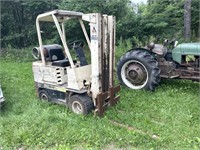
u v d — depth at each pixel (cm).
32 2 1050
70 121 383
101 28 377
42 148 323
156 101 461
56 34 1025
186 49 500
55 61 452
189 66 504
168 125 369
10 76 690
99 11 938
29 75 695
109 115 402
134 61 532
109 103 429
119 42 913
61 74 436
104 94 402
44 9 1104
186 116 394
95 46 377
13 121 393
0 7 1108
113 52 414
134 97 485
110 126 367
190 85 547
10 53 1009
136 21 993
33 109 436
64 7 961
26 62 928
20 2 1088
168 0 1052
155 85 523
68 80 412
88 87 406
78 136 343
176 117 393
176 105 439
